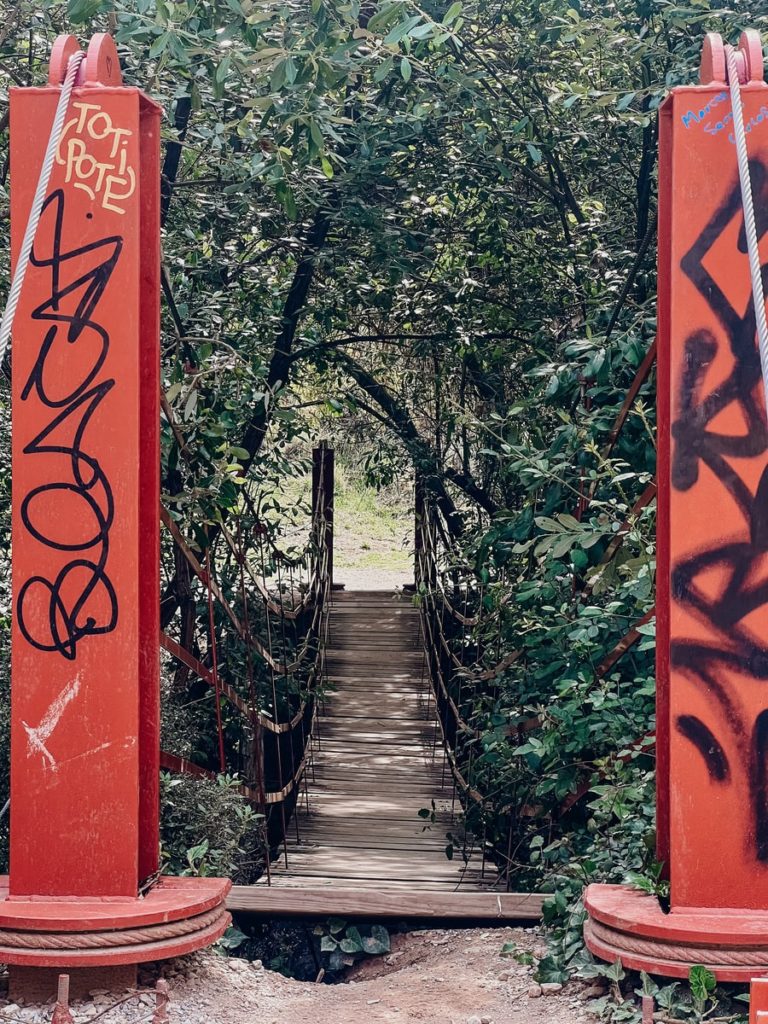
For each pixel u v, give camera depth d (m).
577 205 6.70
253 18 4.45
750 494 3.00
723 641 3.00
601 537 4.69
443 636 8.04
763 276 3.01
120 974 3.07
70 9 4.19
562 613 4.71
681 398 3.01
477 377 8.30
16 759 3.08
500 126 6.44
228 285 6.38
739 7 5.08
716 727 3.00
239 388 5.57
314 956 4.54
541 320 7.21
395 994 3.47
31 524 3.09
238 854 5.06
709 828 3.00
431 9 5.73
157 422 3.28
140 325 3.22
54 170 3.09
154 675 3.29
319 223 6.71
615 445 4.82
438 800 7.50
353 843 6.56
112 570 3.07
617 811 3.90
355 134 6.03
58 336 3.08
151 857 3.31
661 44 5.36
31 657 3.08
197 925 3.09
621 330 5.43
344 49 4.55
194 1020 3.04
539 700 5.29
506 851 5.84
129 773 3.06
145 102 3.16
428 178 6.75
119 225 3.07
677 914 2.99
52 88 3.09
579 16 5.70
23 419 3.09
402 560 15.96
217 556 6.85
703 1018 2.84
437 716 9.30
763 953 2.85
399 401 9.21
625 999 3.05
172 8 4.34
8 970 3.04
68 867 3.07
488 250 7.27
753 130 2.99
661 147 3.18
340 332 8.82
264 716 6.07
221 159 5.80
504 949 3.84
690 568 3.01
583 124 6.25
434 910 4.32
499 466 7.58
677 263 3.01
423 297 7.83
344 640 11.06
